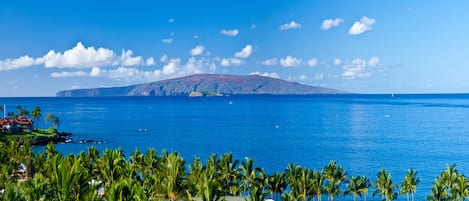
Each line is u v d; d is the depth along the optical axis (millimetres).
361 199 134125
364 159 192250
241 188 112938
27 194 75062
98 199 74625
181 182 94375
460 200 106375
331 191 111312
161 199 91375
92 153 130375
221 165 115062
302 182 106625
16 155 139375
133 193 74062
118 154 119062
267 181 111375
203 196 85250
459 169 171125
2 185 92750
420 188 145000
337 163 183875
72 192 79750
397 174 163625
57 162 102750
